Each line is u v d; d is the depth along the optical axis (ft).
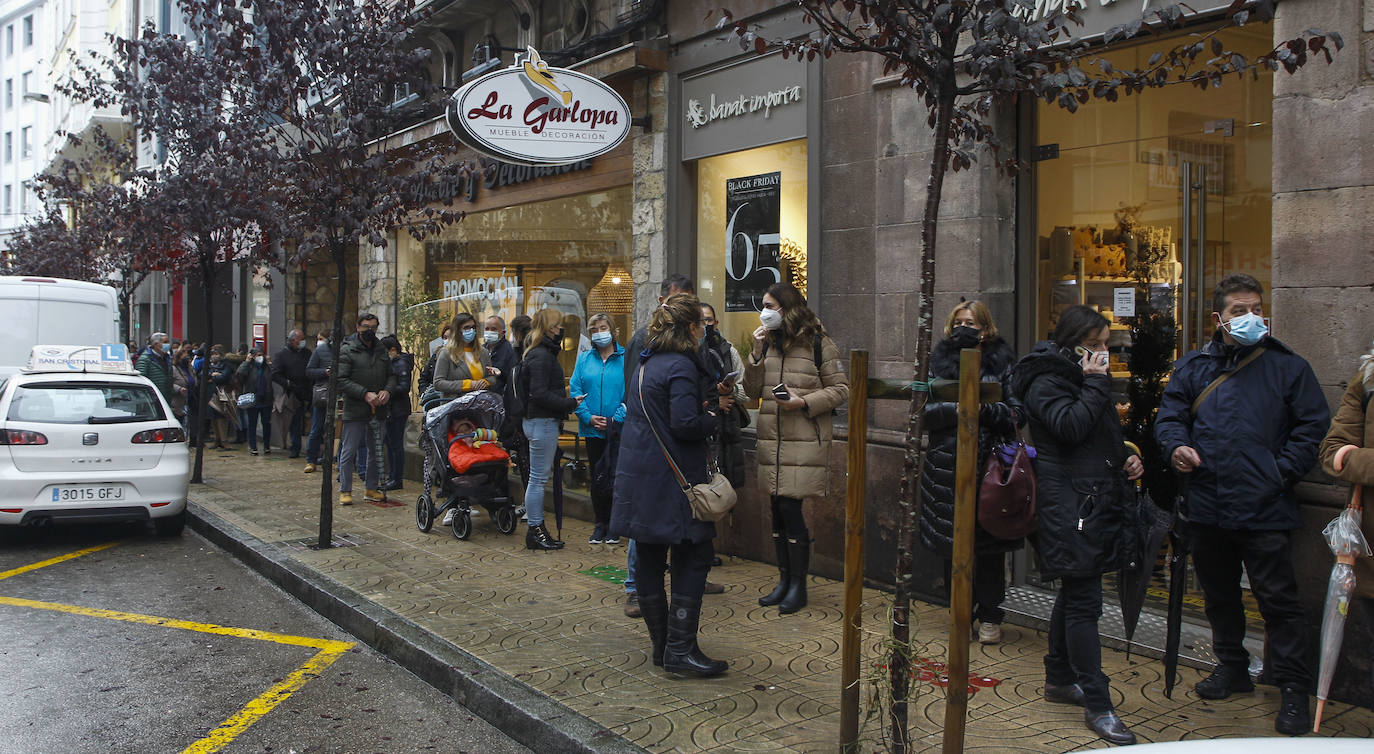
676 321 16.49
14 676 18.07
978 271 20.63
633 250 30.48
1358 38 14.97
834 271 23.82
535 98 27.27
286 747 14.80
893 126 22.09
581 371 25.84
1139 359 19.84
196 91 37.37
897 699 12.05
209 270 40.93
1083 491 13.85
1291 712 13.85
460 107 26.55
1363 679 14.69
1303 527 15.20
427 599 21.56
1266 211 17.65
